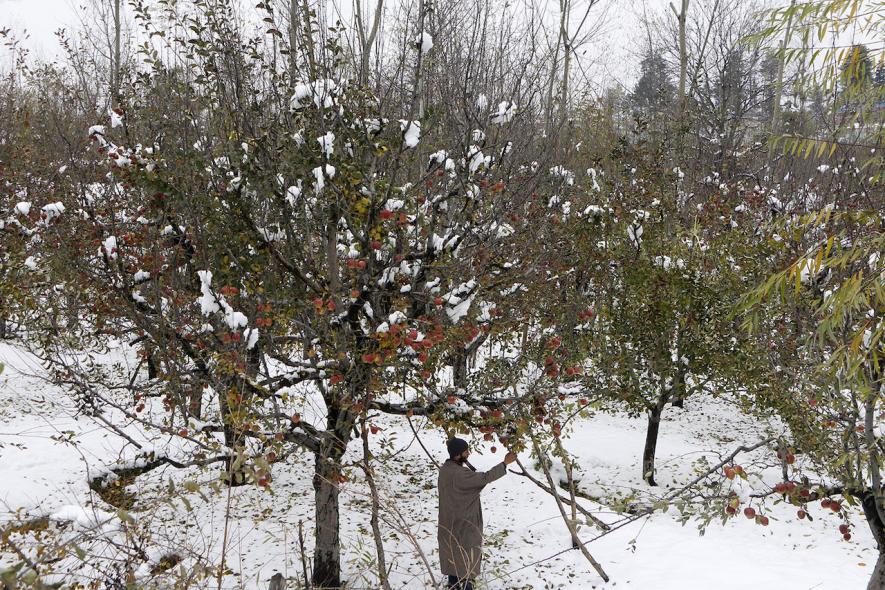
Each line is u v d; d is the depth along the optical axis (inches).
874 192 238.8
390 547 362.0
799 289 206.5
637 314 476.1
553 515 425.4
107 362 641.0
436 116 257.8
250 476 172.1
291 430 280.5
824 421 267.7
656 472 529.7
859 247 196.4
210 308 243.9
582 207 440.5
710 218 555.5
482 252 285.1
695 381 488.4
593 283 450.0
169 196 242.5
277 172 257.8
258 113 265.6
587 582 321.4
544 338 302.4
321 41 264.4
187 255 279.4
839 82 197.9
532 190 315.6
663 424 668.7
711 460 550.3
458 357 307.1
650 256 482.0
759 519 215.9
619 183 569.0
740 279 438.6
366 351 244.8
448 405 267.9
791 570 337.1
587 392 374.3
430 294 268.1
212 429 271.3
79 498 384.8
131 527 183.8
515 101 305.3
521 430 265.0
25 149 493.7
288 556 333.4
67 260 270.5
